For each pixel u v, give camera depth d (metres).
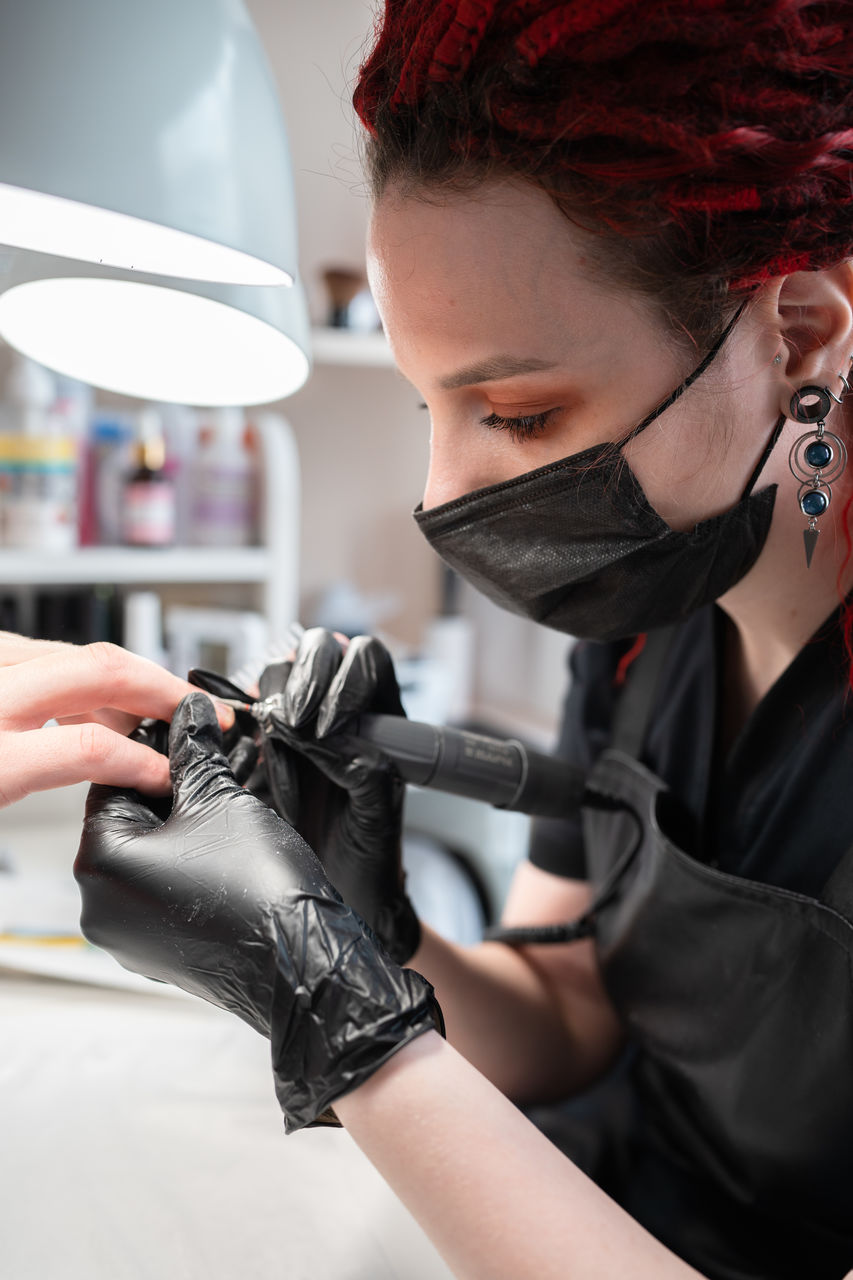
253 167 0.55
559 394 0.55
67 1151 0.65
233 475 1.49
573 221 0.50
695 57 0.47
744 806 0.74
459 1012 0.83
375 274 0.57
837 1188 0.66
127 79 0.49
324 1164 0.65
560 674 1.96
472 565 0.64
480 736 0.71
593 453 0.56
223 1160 0.65
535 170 0.49
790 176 0.49
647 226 0.50
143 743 0.65
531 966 0.93
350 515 1.90
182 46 0.51
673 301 0.52
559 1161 0.48
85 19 0.48
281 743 0.68
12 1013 0.82
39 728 0.61
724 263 0.51
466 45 0.49
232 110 0.54
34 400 1.34
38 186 0.48
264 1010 0.49
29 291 0.67
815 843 0.67
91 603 1.49
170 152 0.50
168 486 1.44
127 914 0.52
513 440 0.58
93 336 0.71
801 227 0.51
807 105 0.48
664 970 0.76
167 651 1.57
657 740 0.86
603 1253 0.44
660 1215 0.76
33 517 1.34
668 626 0.69
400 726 0.68
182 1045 0.78
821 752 0.68
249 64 0.56
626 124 0.47
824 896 0.63
